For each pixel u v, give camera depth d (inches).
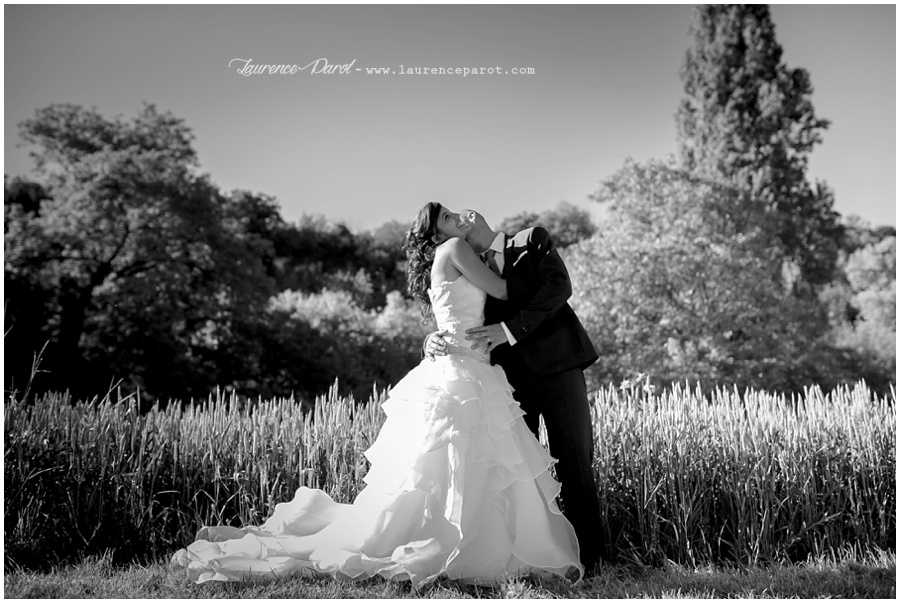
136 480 126.2
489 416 109.0
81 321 522.0
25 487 125.0
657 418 133.5
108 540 125.2
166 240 529.7
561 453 117.3
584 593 102.4
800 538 122.0
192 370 535.8
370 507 111.7
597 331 494.6
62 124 560.7
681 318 479.5
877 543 123.8
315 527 117.6
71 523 124.6
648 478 124.4
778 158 639.1
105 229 517.0
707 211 536.7
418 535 107.0
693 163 643.5
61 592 103.1
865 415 136.2
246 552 112.7
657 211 535.8
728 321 479.2
